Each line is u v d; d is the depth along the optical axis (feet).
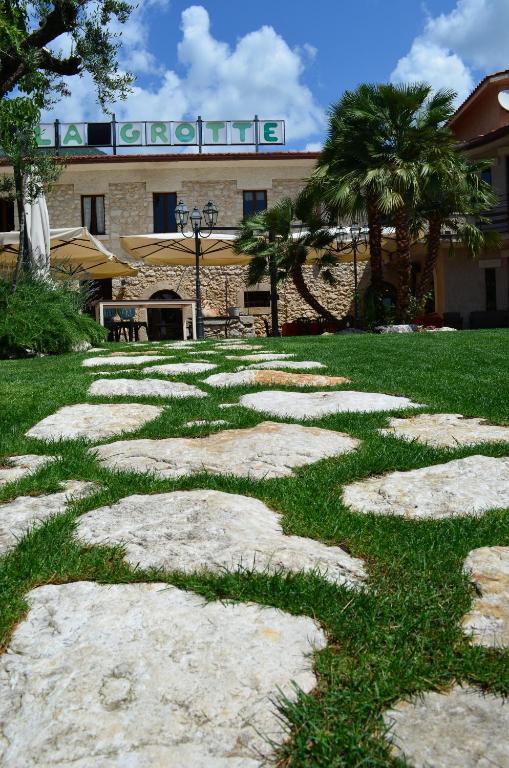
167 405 15.51
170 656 4.73
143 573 6.04
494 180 65.57
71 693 4.37
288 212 55.88
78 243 50.60
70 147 74.59
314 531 7.23
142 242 55.93
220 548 6.56
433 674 4.52
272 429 12.15
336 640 4.99
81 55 32.60
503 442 10.88
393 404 14.75
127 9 33.01
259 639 4.93
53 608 5.48
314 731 3.95
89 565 6.30
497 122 68.03
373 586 5.87
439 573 6.07
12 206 69.21
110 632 5.06
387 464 9.71
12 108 30.71
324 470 9.53
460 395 15.60
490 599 5.53
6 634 5.16
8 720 4.17
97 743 3.93
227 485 8.86
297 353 26.63
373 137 50.90
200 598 5.55
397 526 7.32
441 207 53.31
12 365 25.95
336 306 74.33
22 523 7.73
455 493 8.33
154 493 8.65
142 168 71.97
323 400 15.35
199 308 51.06
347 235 58.65
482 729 3.99
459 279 67.26
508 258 65.82
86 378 19.84
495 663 4.59
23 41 31.24
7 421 13.78
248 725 4.04
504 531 7.05
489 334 34.45
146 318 69.41
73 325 34.86
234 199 72.90
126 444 11.56
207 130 75.66
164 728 4.03
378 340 32.24
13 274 35.94
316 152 71.92
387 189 48.34
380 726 4.02
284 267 57.26
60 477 9.61
